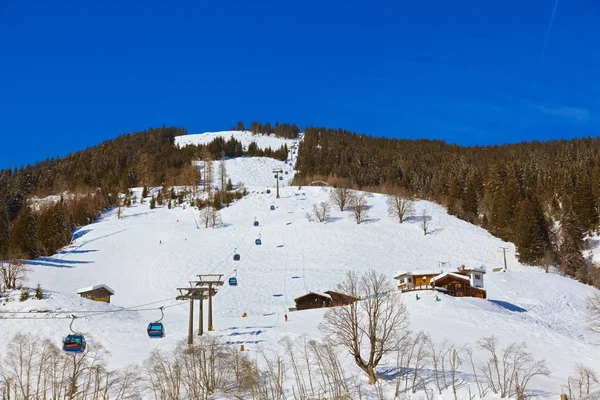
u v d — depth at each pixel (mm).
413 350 52094
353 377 45781
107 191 198250
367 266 108938
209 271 107062
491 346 50938
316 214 145625
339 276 102062
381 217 146875
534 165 173000
